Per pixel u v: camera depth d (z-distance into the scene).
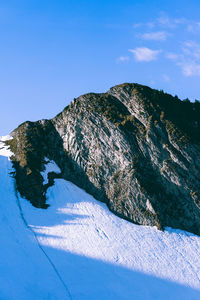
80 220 91.38
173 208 96.19
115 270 79.88
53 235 85.50
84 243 84.94
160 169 99.75
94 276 77.12
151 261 84.31
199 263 86.56
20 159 103.62
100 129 104.56
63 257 80.00
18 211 90.06
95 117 106.31
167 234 92.25
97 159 102.50
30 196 94.94
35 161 103.44
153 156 100.81
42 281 72.88
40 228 86.94
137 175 98.00
